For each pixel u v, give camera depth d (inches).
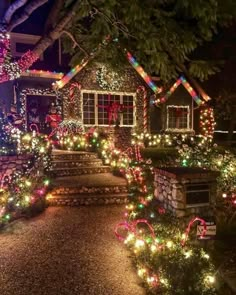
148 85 703.7
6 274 195.8
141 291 180.1
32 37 653.9
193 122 808.3
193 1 264.2
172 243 213.3
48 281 187.8
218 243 240.2
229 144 780.0
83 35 420.2
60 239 251.9
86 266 207.6
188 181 233.3
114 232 268.1
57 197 350.6
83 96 653.9
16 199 312.5
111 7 298.2
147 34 313.0
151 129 763.4
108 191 370.0
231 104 807.1
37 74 601.0
